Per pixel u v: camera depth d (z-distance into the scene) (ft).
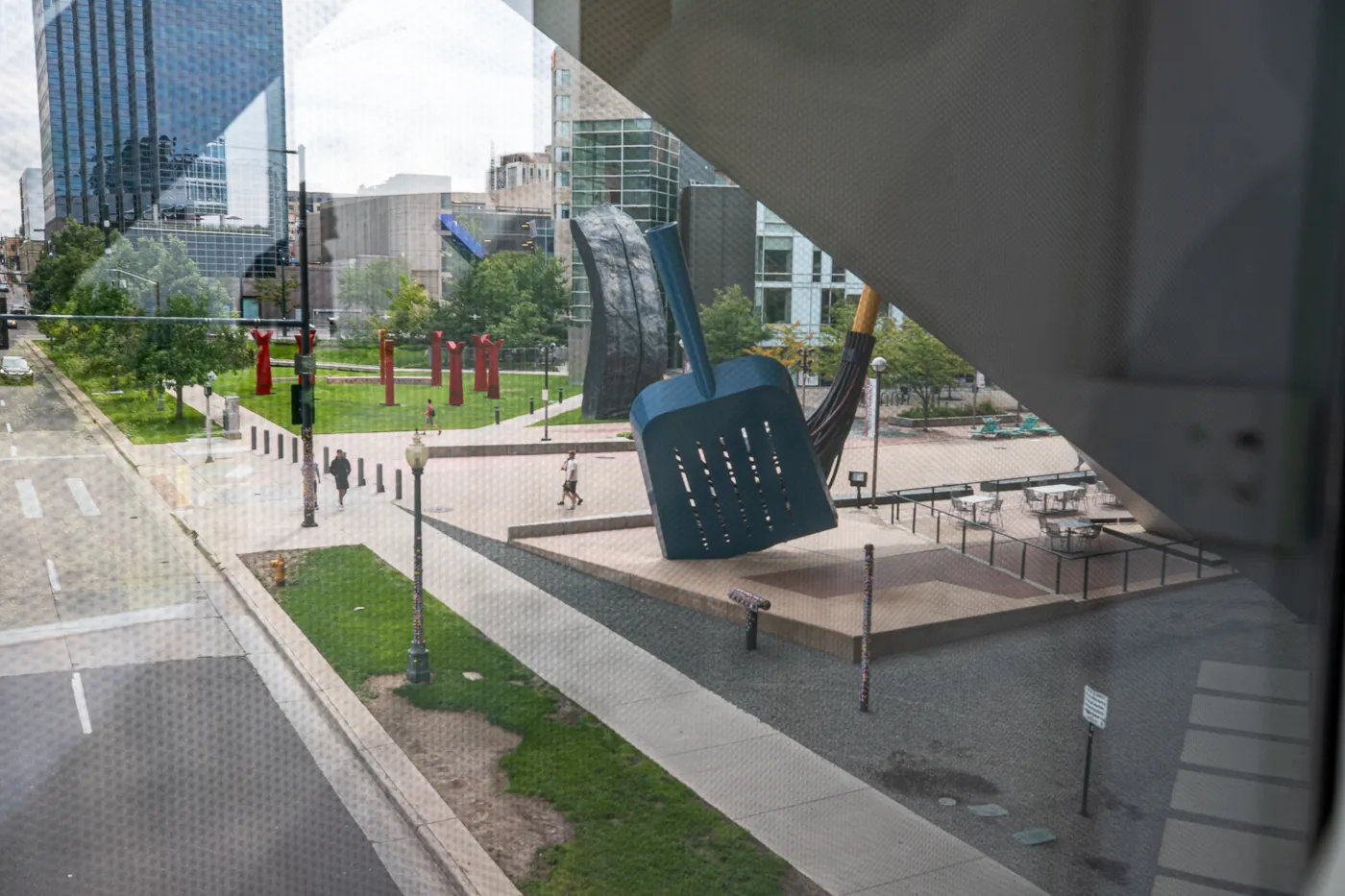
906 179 9.60
